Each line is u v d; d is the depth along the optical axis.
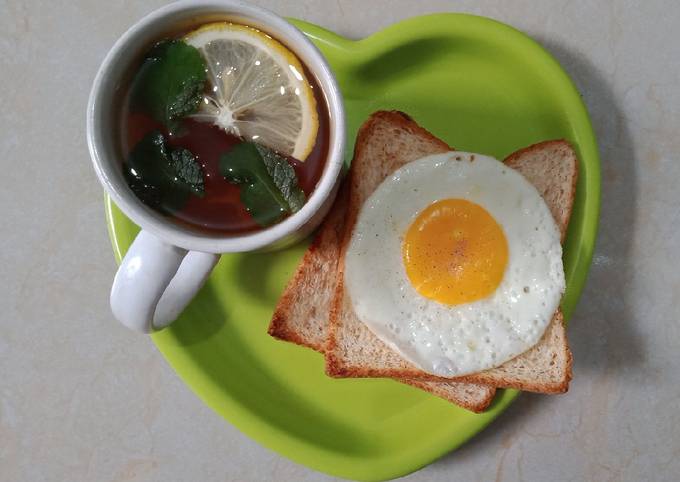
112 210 0.29
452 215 0.28
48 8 0.33
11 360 0.33
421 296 0.29
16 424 0.33
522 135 0.30
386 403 0.30
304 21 0.30
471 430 0.29
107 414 0.33
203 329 0.30
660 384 0.32
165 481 0.33
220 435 0.33
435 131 0.30
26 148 0.33
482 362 0.28
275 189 0.23
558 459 0.32
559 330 0.28
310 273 0.29
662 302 0.32
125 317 0.23
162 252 0.22
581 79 0.32
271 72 0.23
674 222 0.32
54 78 0.33
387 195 0.29
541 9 0.32
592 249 0.29
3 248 0.33
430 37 0.29
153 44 0.23
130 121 0.23
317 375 0.30
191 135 0.23
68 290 0.33
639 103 0.32
